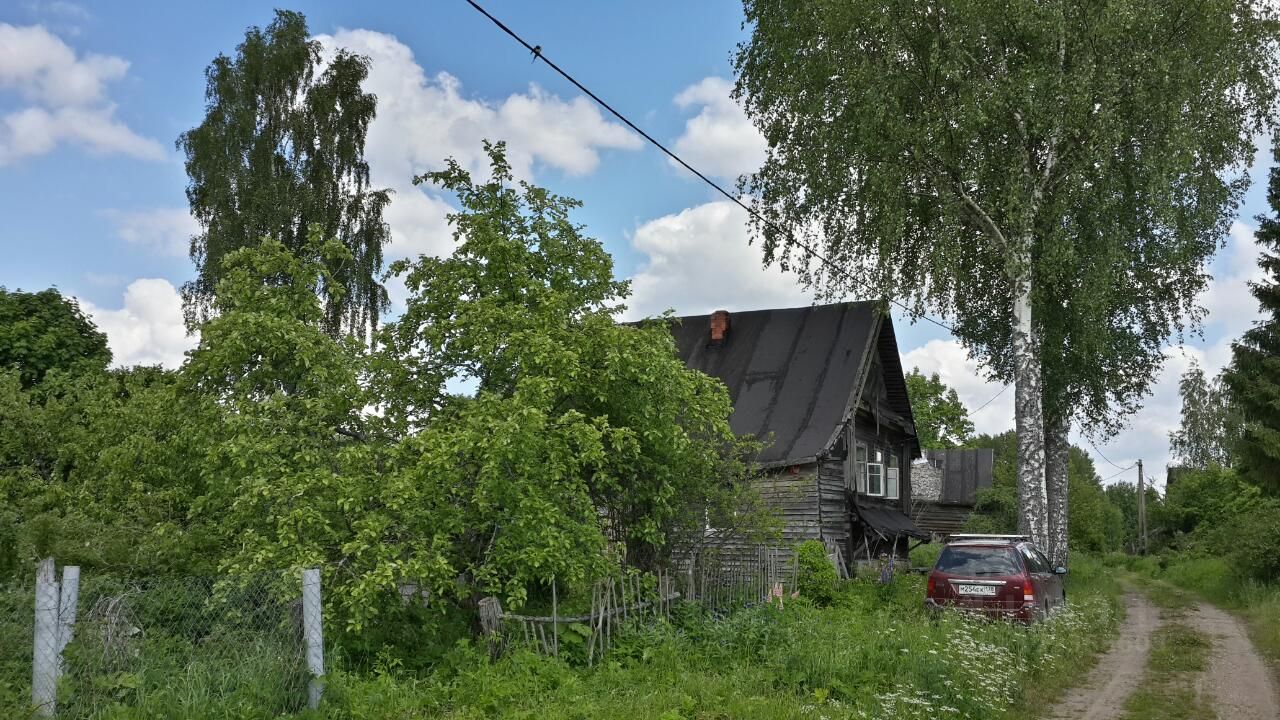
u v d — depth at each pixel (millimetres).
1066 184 19156
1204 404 61781
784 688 9453
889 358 27547
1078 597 21531
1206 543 38062
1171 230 20062
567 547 10172
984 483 46188
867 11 18312
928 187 20422
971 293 24422
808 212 20812
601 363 11898
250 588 8836
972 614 13516
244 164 26781
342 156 28109
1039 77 18125
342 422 11297
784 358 25109
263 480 9680
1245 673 12117
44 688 6766
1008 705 9625
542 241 12688
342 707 7906
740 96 21859
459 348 11992
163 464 11789
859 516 24500
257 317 10719
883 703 8523
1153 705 10070
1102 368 24344
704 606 12766
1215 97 18453
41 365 22297
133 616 7859
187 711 7020
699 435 13727
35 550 9977
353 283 27594
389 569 9211
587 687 9102
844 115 19297
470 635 10594
